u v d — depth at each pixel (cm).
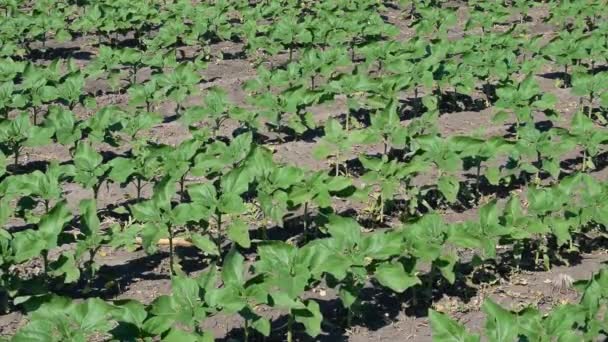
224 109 1250
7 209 863
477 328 802
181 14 1852
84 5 2020
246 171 896
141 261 930
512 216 875
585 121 1136
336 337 788
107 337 778
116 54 1495
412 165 982
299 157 1241
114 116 1198
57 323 655
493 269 909
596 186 927
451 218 1048
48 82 1357
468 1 2162
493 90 1556
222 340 779
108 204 1082
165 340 651
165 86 1362
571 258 941
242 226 867
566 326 675
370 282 884
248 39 1698
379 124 1128
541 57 1535
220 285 870
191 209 850
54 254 937
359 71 1544
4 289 796
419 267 910
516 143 1078
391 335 793
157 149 1024
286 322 809
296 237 971
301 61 1451
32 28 1708
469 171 1185
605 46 1656
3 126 1113
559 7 1983
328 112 1439
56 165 968
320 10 1859
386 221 1038
